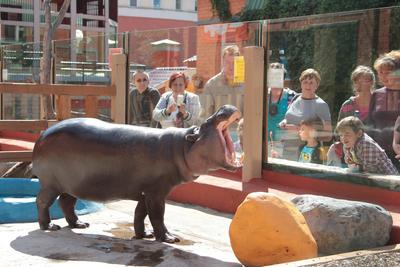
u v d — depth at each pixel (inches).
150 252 205.9
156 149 214.2
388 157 256.1
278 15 598.2
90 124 227.5
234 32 319.9
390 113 254.7
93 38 416.5
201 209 292.0
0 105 511.5
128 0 1770.4
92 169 220.8
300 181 286.7
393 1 502.9
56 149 225.8
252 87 296.0
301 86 288.8
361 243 204.8
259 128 300.5
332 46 277.0
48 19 540.7
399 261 184.7
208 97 337.7
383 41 257.6
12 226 247.0
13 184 315.3
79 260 193.9
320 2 557.9
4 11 821.2
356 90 267.7
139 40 375.2
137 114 376.2
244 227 192.7
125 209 292.7
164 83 359.3
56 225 241.3
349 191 266.5
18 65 507.8
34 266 185.9
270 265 188.4
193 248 216.8
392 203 250.5
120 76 378.9
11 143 450.6
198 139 205.3
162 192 217.6
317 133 284.0
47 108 437.1
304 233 191.5
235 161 206.2
